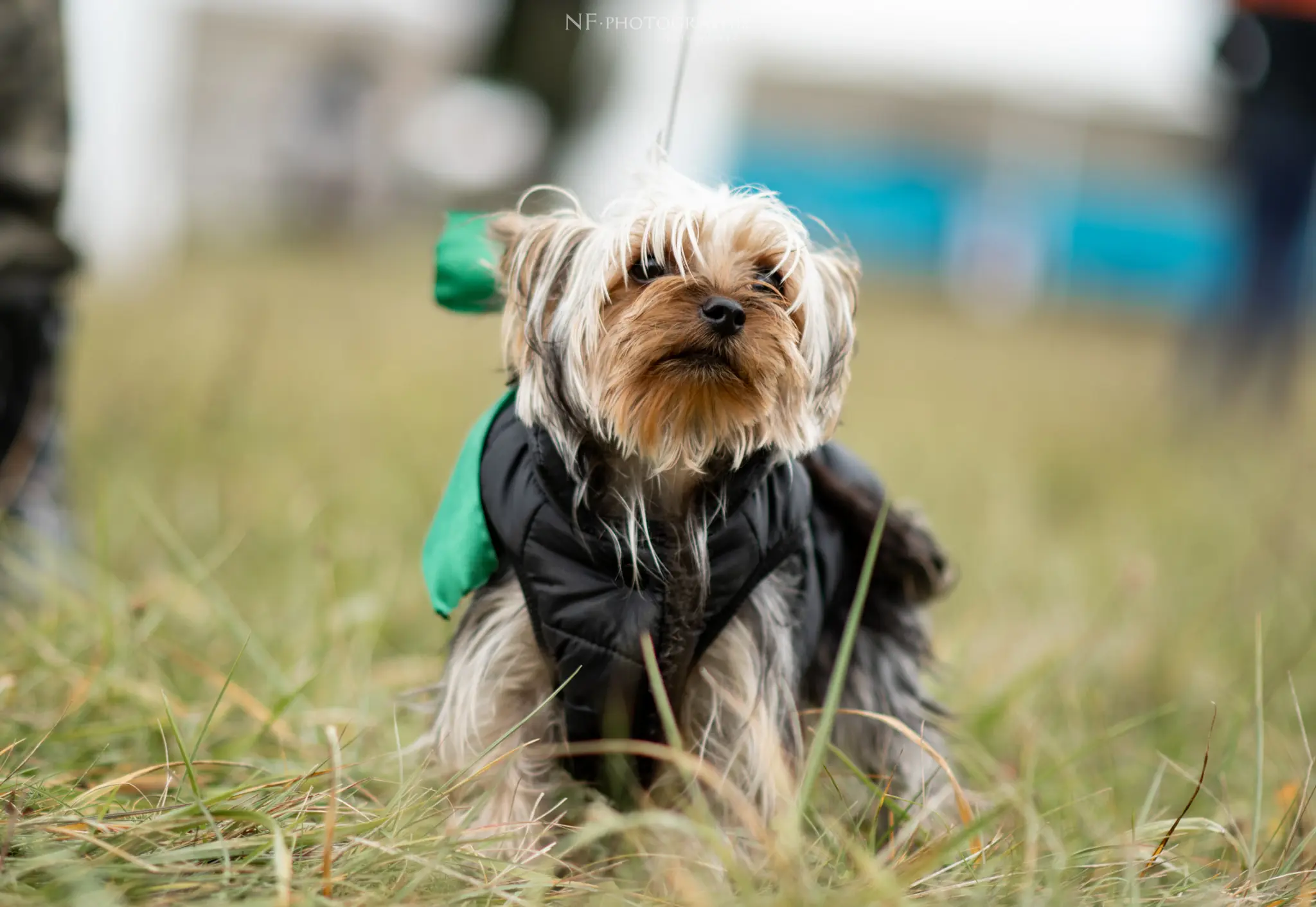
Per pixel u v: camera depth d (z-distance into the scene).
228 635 5.78
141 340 14.69
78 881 3.10
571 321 4.32
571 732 4.23
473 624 4.44
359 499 8.50
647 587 4.05
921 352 23.12
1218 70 14.41
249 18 35.22
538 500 4.05
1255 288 15.09
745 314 4.23
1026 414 16.48
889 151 35.72
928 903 3.36
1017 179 35.50
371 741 4.96
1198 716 5.92
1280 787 4.84
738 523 4.11
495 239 4.52
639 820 3.41
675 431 4.23
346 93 36.12
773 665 4.27
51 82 5.89
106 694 4.73
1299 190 14.66
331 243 31.56
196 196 35.34
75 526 6.61
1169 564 8.33
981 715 5.29
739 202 4.49
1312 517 9.70
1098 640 6.54
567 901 3.53
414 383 13.89
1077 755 4.44
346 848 3.51
